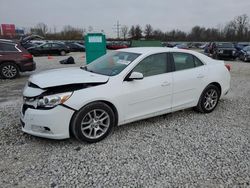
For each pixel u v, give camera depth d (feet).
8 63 31.27
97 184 9.35
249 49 65.67
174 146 12.36
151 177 9.80
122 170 10.25
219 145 12.54
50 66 46.88
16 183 9.35
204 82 16.67
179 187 9.23
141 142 12.74
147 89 13.88
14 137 13.05
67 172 10.07
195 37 254.47
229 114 17.37
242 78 33.32
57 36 243.40
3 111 17.34
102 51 38.45
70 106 11.53
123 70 13.37
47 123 11.35
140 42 69.00
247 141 13.06
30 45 84.38
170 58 15.26
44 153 11.51
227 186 9.33
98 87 12.35
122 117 13.33
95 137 12.51
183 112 17.58
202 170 10.32
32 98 11.85
